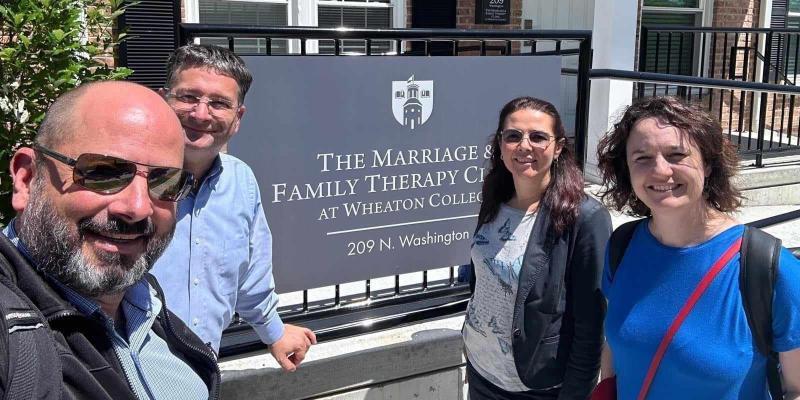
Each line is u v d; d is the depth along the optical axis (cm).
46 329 109
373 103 270
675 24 758
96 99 125
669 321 169
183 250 192
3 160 237
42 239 121
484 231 232
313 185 265
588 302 208
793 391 162
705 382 163
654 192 170
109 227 122
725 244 166
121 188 123
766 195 523
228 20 571
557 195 214
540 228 216
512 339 219
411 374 288
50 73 241
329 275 276
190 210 194
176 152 133
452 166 290
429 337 289
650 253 179
